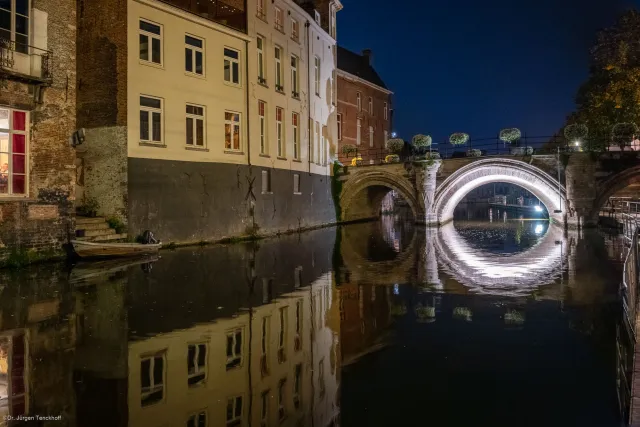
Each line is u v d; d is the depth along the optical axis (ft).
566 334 26.48
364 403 17.97
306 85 99.50
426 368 21.50
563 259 56.13
